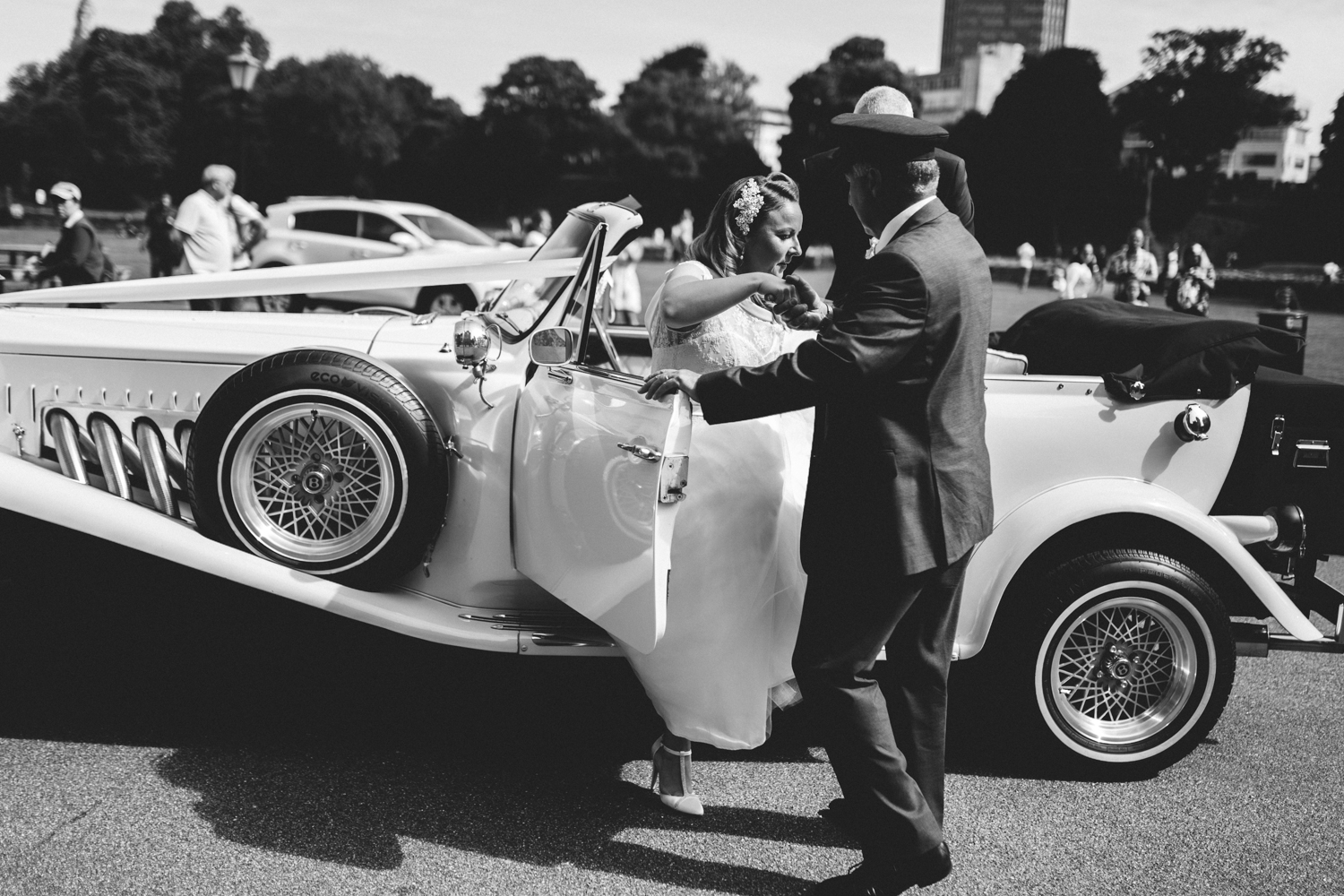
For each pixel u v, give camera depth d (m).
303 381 3.15
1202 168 71.06
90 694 3.69
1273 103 71.06
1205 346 3.37
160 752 3.31
